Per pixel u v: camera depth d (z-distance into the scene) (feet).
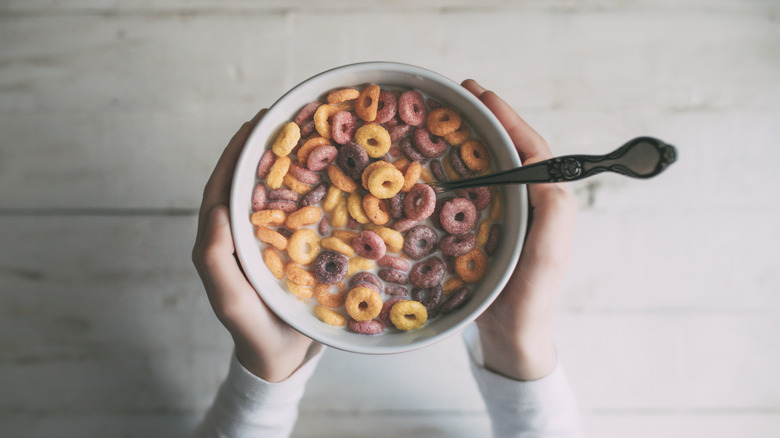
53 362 2.06
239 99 2.01
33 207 2.02
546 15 2.03
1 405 2.06
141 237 2.03
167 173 2.02
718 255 2.07
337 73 1.41
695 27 2.06
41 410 2.06
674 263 2.07
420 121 1.46
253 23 2.00
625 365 2.09
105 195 2.02
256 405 1.65
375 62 1.41
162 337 2.05
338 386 2.07
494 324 1.65
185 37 2.00
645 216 2.06
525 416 1.71
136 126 2.01
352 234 1.46
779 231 2.07
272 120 1.42
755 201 2.06
